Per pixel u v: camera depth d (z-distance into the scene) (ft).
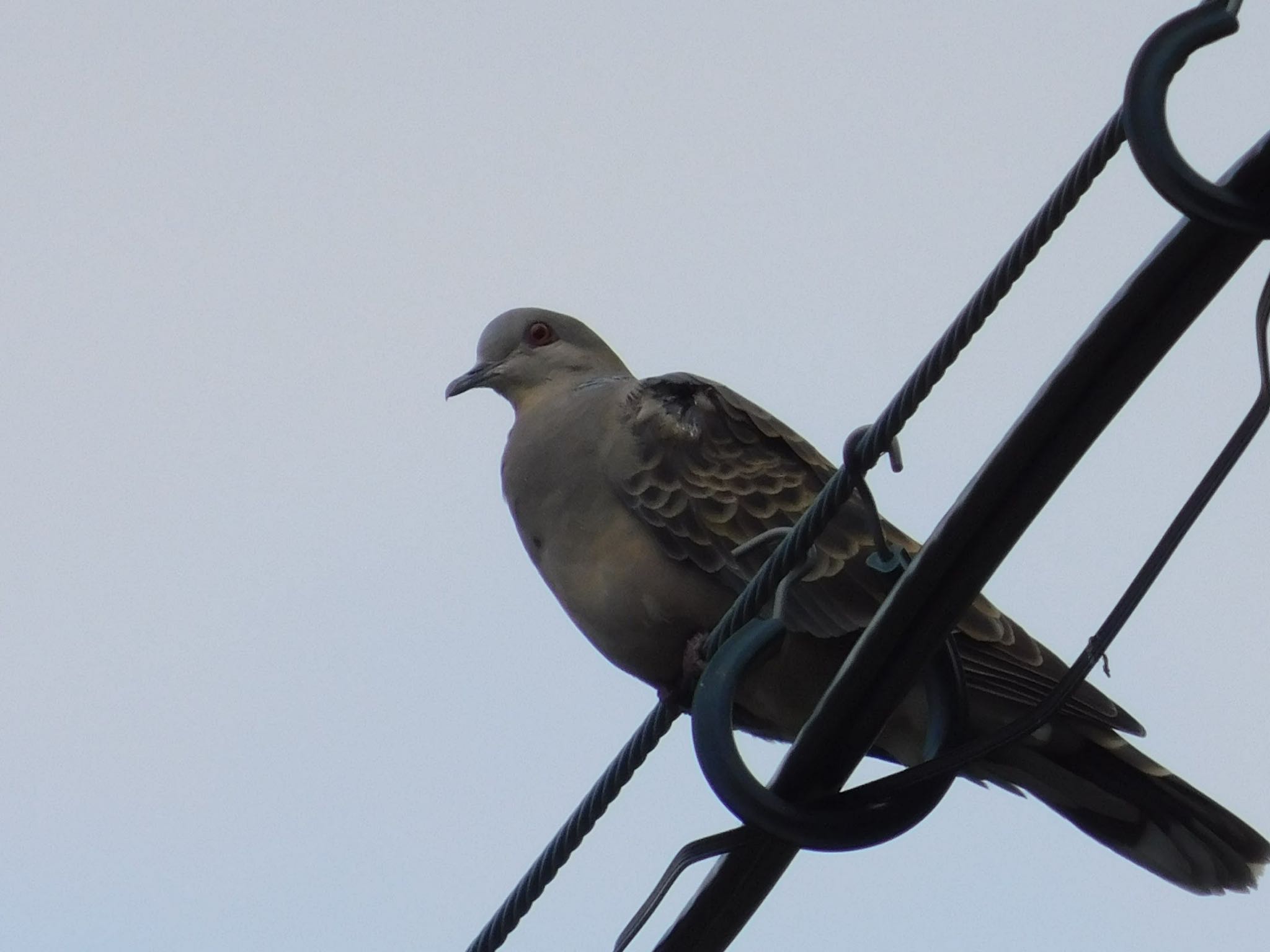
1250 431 23.04
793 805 26.94
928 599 25.82
